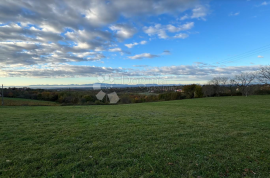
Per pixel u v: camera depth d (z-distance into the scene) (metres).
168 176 2.96
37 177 2.86
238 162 3.53
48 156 3.71
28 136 5.30
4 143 4.56
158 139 5.16
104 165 3.33
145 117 9.97
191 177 2.93
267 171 3.19
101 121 8.39
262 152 4.12
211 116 10.34
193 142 4.84
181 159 3.62
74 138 5.16
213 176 2.99
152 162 3.48
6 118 8.95
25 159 3.52
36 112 12.30
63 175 2.94
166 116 10.45
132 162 3.48
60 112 12.51
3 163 3.32
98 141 4.88
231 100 26.30
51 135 5.51
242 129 6.61
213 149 4.27
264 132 6.13
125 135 5.60
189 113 12.06
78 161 3.49
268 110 13.13
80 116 10.29
